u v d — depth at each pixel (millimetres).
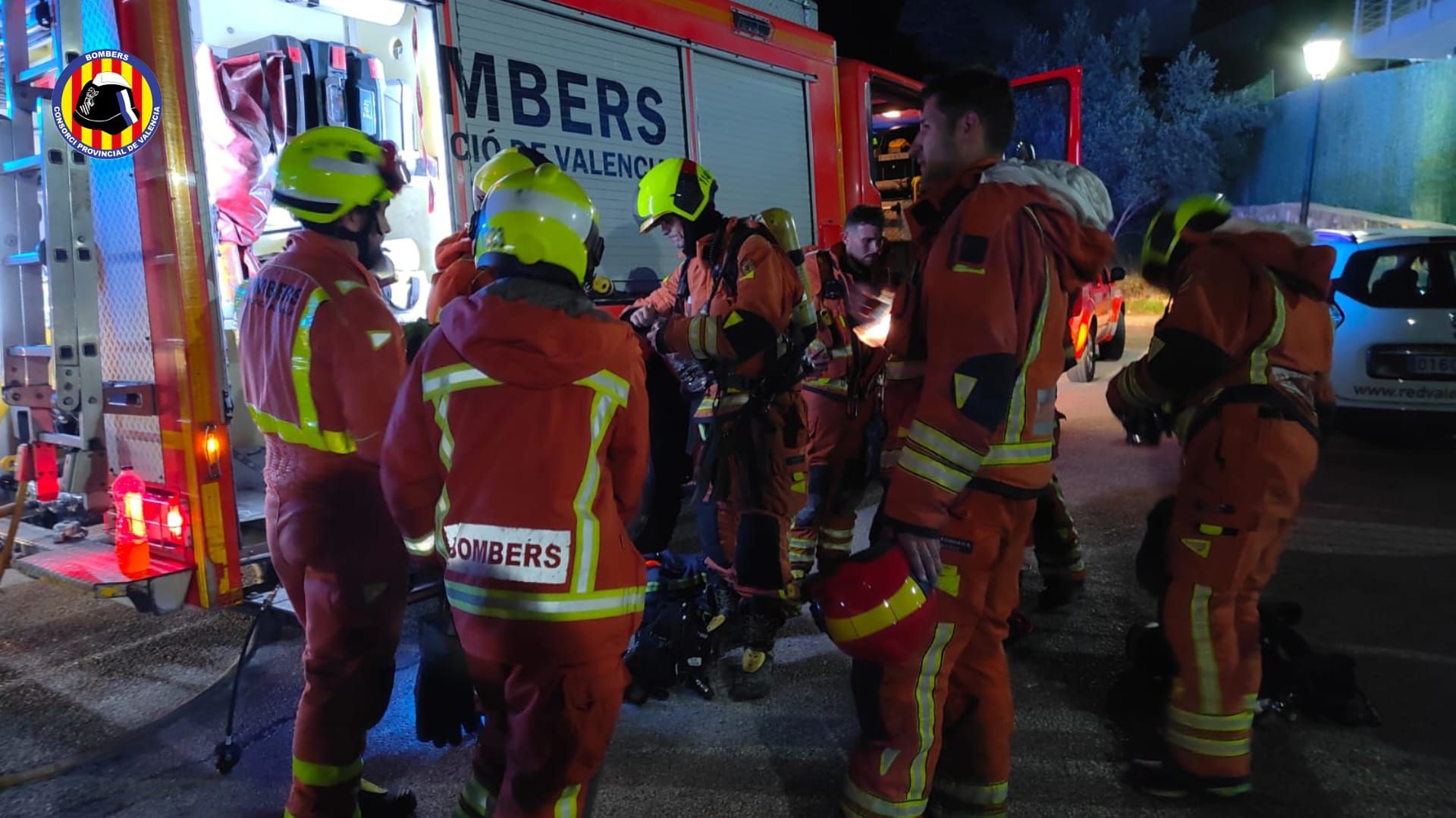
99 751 3164
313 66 4762
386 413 2383
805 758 3131
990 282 2066
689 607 3633
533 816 1960
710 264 3373
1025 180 2213
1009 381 2074
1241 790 2789
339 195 2418
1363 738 3201
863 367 4043
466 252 3316
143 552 3459
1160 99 27641
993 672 2430
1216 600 2727
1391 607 4316
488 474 1942
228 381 3445
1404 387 7109
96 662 3963
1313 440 2703
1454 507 5969
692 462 3953
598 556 1976
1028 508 2314
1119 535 5508
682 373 3625
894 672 2271
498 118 4559
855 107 7414
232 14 5031
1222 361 2615
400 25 5012
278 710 3529
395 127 5164
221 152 4742
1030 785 2932
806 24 6879
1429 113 23266
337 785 2410
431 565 2197
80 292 3521
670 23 5516
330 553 2377
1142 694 3504
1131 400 2867
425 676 2938
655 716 3445
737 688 3555
